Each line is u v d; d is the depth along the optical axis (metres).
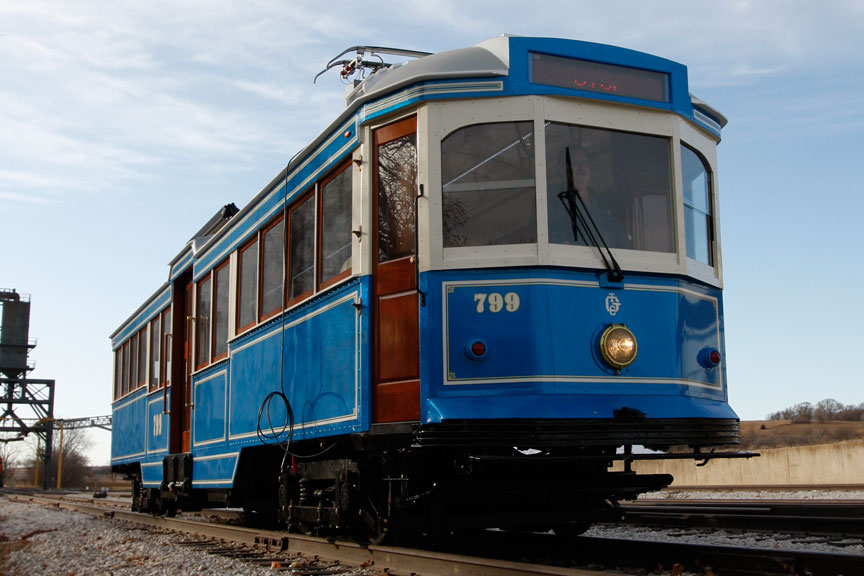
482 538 8.36
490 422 6.24
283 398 8.55
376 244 7.18
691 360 7.04
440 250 6.66
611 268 6.75
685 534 9.24
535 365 6.44
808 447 22.36
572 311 6.61
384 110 7.16
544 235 6.61
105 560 8.45
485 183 6.75
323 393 7.75
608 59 7.07
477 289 6.60
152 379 15.45
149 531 11.98
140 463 16.09
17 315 68.38
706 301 7.37
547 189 6.71
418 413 6.57
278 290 9.12
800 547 7.76
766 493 16.80
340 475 7.35
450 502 7.02
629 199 7.00
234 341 10.47
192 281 12.86
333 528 8.12
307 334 8.23
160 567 7.48
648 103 7.14
